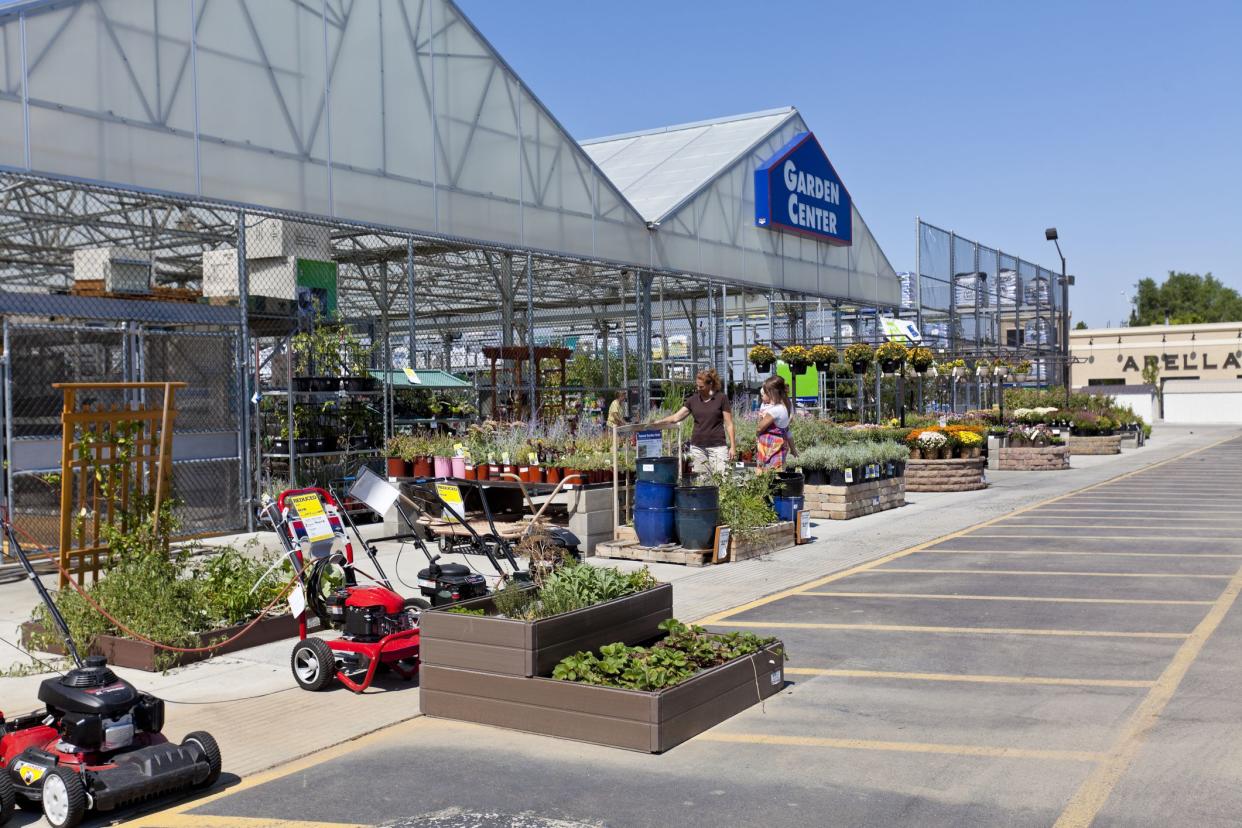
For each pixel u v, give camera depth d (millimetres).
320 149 15336
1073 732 5785
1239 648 7621
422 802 4922
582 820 4672
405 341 32938
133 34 12938
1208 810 4648
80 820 4645
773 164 27844
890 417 33312
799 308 31078
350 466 14727
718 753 5570
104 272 14117
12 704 6535
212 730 6051
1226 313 114312
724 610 9281
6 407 11070
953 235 38438
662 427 12844
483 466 13117
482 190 18297
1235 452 35188
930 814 4680
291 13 15000
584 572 6988
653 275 23156
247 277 14273
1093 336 74625
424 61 17203
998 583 10547
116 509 9945
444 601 7465
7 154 11602
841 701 6496
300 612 7180
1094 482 23203
